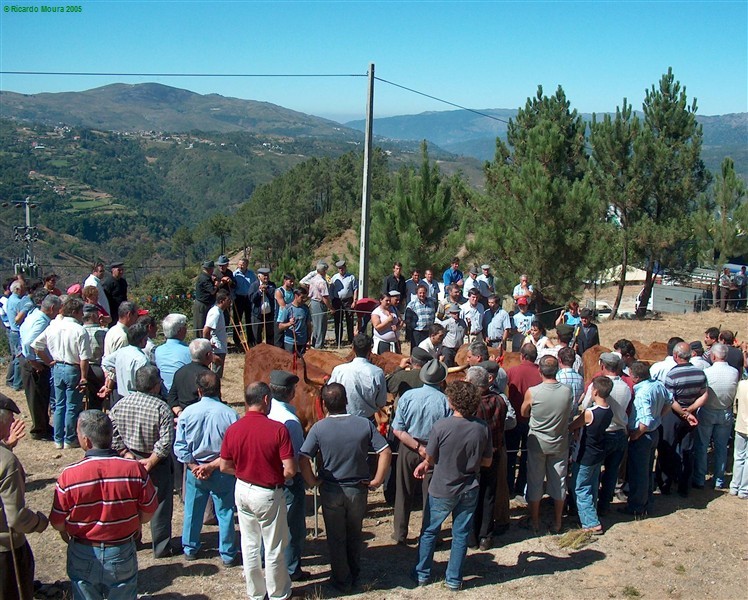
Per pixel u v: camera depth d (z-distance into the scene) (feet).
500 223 68.90
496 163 88.48
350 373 23.68
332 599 19.51
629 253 82.89
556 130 73.92
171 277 85.15
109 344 26.58
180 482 26.25
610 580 20.68
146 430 20.29
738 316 78.28
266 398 18.62
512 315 41.24
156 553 21.57
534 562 21.75
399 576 20.86
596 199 65.16
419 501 26.40
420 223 60.95
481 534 22.43
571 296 65.67
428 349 29.96
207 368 22.93
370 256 61.31
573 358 25.27
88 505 15.65
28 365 30.76
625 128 80.69
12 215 429.38
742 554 22.38
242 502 18.24
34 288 38.50
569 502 25.40
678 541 23.24
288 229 327.47
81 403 29.66
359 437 19.35
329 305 49.16
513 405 25.17
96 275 38.81
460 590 20.01
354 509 19.44
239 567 21.13
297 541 20.22
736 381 27.32
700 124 81.00
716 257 83.51
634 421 24.38
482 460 20.12
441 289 51.26
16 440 16.58
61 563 21.33
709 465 31.04
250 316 46.55
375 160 354.95
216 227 378.94
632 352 27.20
